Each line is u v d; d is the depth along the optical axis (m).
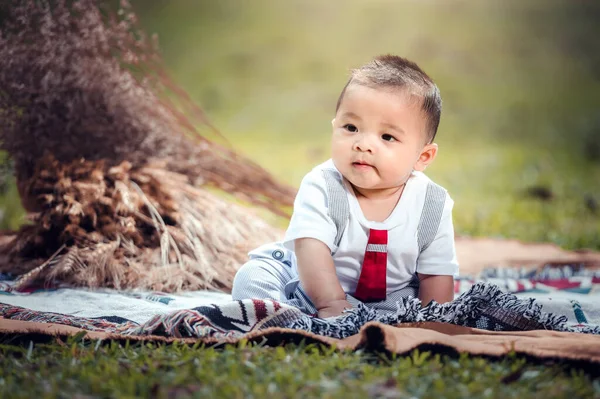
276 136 9.32
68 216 3.25
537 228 5.41
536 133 9.59
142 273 3.11
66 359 1.91
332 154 2.46
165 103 3.97
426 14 12.12
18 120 3.48
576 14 12.10
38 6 3.51
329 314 2.32
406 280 2.55
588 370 1.89
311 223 2.41
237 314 2.17
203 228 3.43
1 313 2.42
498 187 7.11
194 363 1.86
